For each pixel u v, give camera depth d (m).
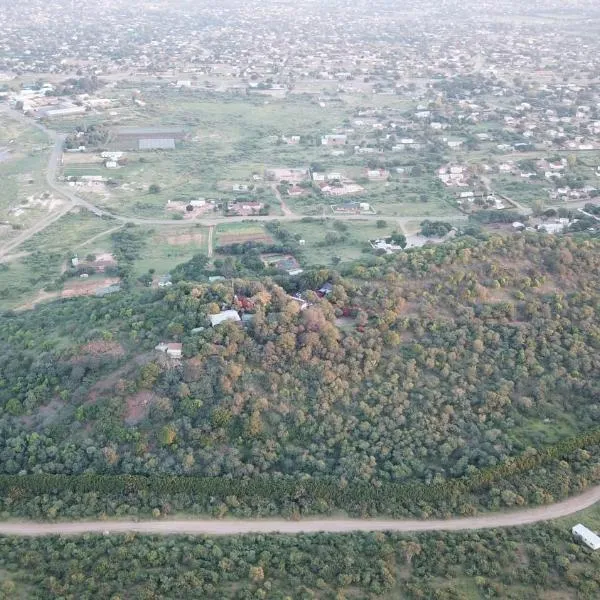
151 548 121.44
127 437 140.38
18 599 110.62
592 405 151.38
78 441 141.62
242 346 153.62
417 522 129.00
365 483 134.12
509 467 136.38
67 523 128.62
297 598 112.06
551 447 140.50
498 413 148.12
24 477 134.62
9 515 129.75
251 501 132.12
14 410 149.00
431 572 117.62
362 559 119.56
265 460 138.25
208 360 150.25
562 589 113.81
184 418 141.88
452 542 123.44
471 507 130.38
